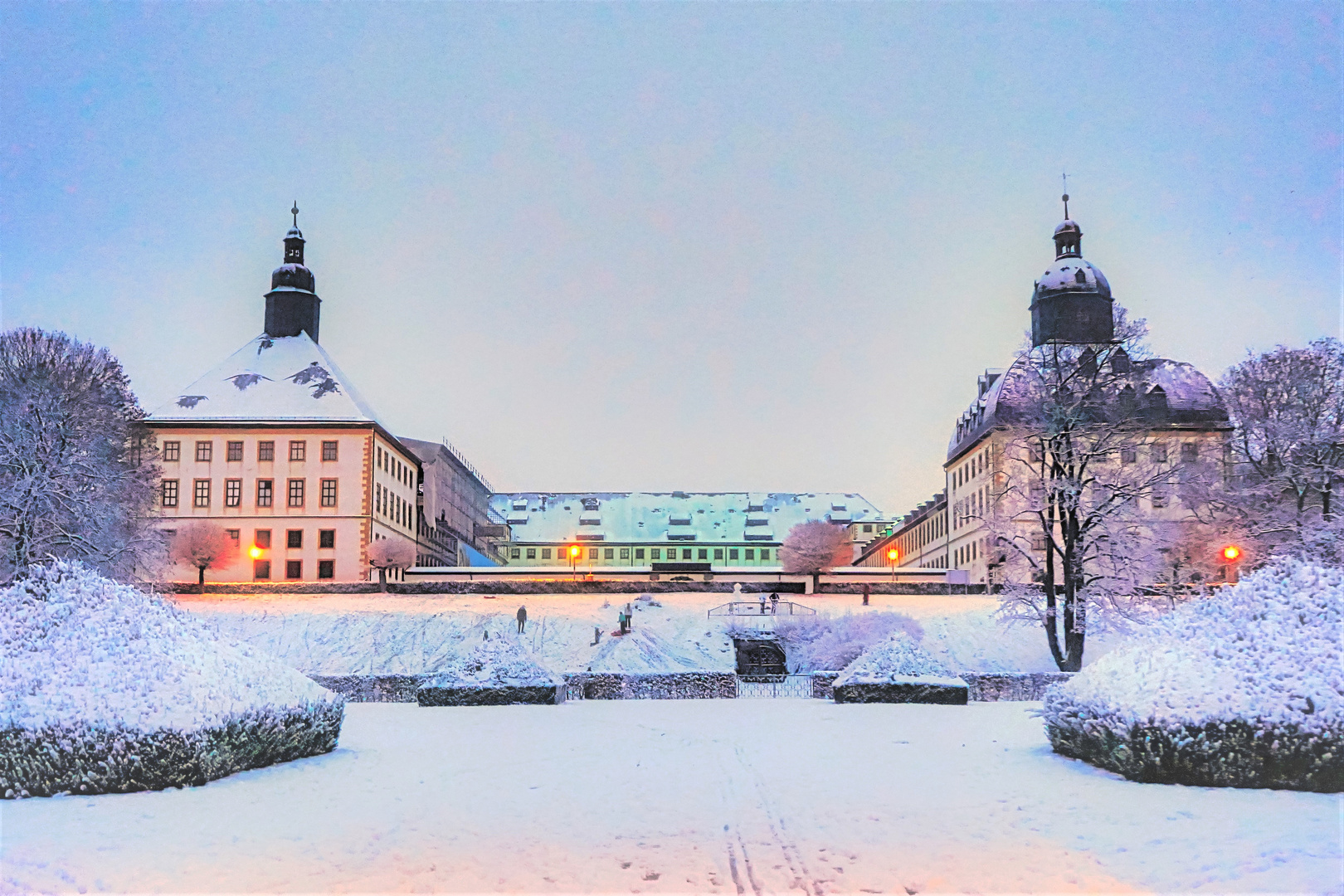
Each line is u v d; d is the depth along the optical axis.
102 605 20.31
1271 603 19.28
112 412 68.88
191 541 78.69
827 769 19.66
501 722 29.45
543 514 161.62
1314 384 61.25
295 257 102.94
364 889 11.76
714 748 22.97
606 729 27.23
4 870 12.51
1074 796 16.44
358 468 90.31
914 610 63.62
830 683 40.53
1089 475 52.06
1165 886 11.50
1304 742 16.42
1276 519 56.19
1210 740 16.92
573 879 12.09
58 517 60.19
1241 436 63.72
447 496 120.75
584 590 73.31
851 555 80.56
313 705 21.66
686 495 165.62
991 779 18.23
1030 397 52.34
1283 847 12.76
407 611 64.75
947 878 11.98
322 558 89.50
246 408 91.69
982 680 39.22
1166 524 55.38
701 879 12.07
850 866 12.52
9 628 19.33
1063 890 11.45
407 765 20.50
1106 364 51.47
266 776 19.11
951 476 105.88
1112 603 49.12
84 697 17.73
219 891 11.67
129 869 12.55
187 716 18.09
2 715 17.22
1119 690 18.84
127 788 17.34
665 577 85.38
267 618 62.75
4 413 60.97
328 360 98.25
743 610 64.38
